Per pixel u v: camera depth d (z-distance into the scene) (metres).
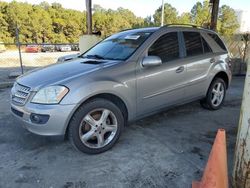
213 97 5.20
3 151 3.61
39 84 3.29
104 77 3.42
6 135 4.12
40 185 2.86
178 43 4.37
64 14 68.25
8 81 8.36
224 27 52.50
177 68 4.20
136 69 3.70
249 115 2.37
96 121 3.41
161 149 3.62
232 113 5.17
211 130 4.31
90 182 2.90
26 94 3.32
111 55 4.05
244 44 9.72
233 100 6.24
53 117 3.13
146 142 3.84
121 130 3.67
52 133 3.19
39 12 65.31
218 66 4.98
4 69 12.13
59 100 3.15
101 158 3.39
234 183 2.58
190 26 4.72
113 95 3.51
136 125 4.48
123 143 3.80
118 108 3.58
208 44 4.92
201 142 3.85
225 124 4.58
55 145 3.76
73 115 3.24
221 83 5.25
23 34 60.91
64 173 3.07
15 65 14.95
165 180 2.92
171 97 4.22
